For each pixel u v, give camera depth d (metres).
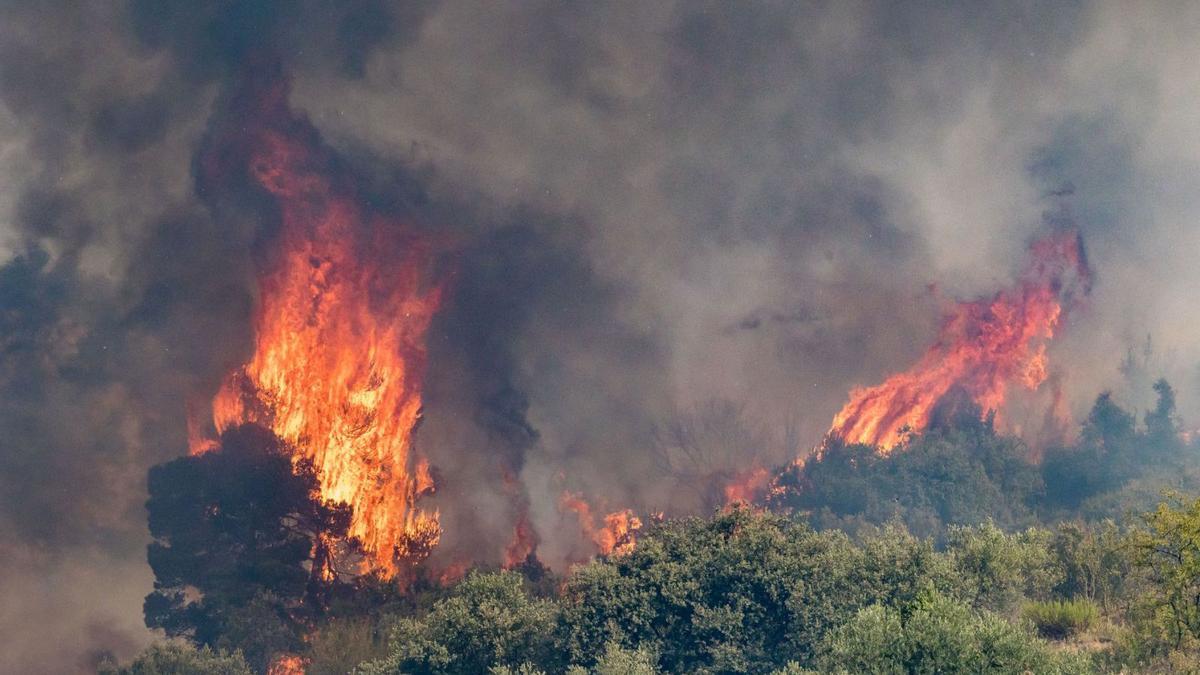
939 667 67.06
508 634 105.12
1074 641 90.06
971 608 89.94
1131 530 105.06
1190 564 77.00
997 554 100.06
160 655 168.75
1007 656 67.12
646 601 100.81
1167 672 74.69
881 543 99.19
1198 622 76.56
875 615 70.50
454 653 106.50
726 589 101.00
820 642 92.31
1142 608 80.19
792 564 98.56
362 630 168.88
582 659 99.81
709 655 98.38
